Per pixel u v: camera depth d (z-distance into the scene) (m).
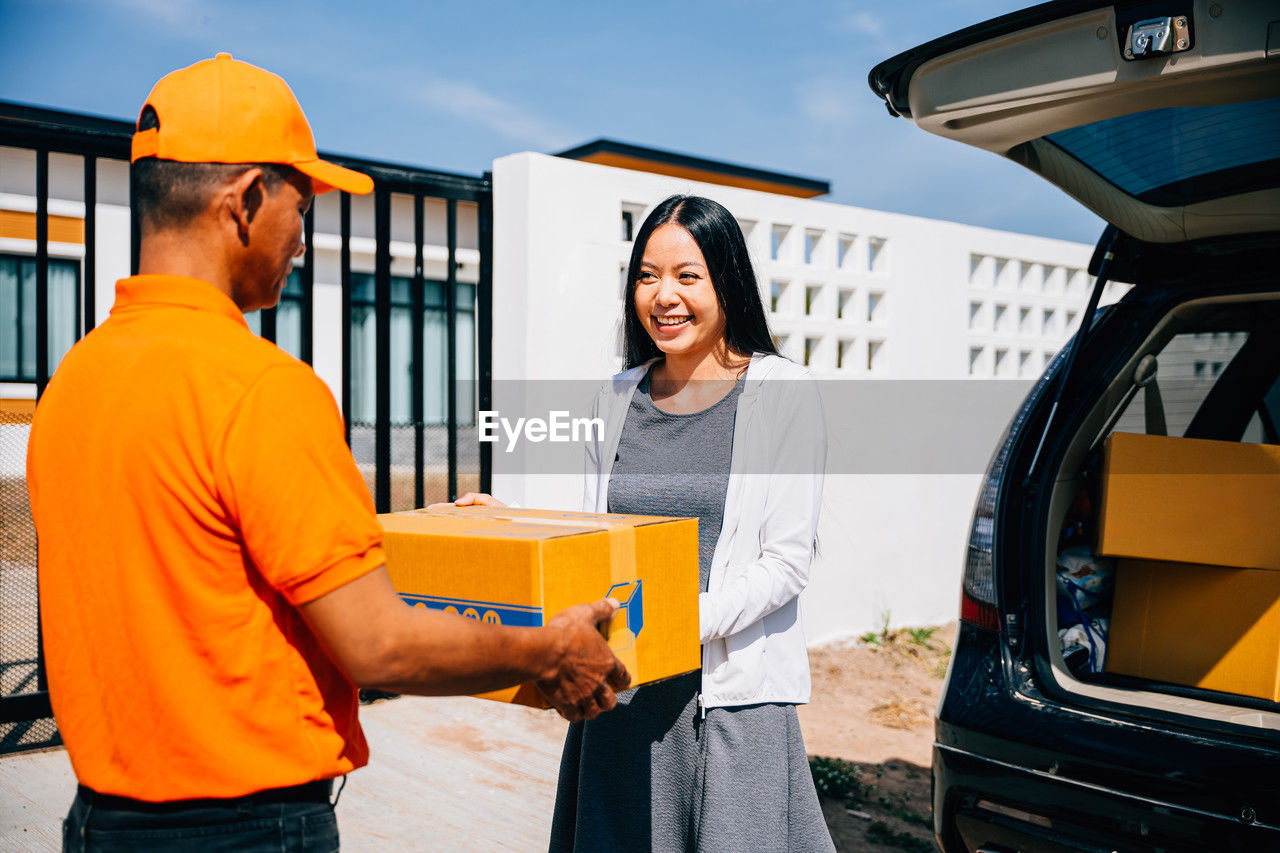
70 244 9.82
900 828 3.49
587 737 2.09
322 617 1.20
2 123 3.47
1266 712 2.25
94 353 1.27
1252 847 1.80
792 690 2.03
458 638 1.27
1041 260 6.56
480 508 2.08
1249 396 3.38
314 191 1.43
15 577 4.36
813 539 2.03
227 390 1.18
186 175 1.27
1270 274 2.48
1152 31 1.82
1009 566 2.38
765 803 1.96
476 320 4.71
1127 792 1.97
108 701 1.22
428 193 4.40
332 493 1.20
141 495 1.19
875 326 5.71
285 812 1.25
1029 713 2.17
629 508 2.14
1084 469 2.64
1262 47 1.74
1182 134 2.23
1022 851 2.12
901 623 5.95
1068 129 2.29
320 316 12.02
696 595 1.84
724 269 2.10
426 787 3.44
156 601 1.20
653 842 2.03
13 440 4.41
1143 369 2.65
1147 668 2.55
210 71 1.31
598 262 4.59
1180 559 2.49
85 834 1.24
